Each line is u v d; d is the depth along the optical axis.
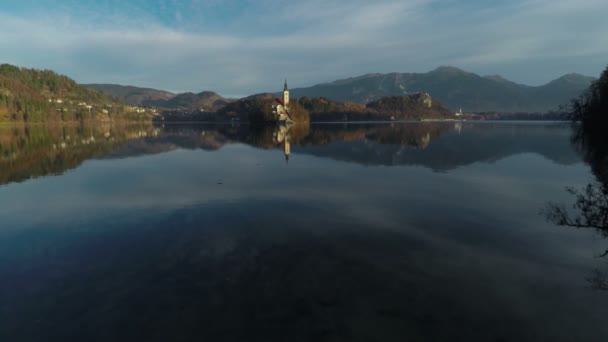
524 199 18.42
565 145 48.47
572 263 10.19
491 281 9.04
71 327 7.10
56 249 11.41
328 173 27.97
